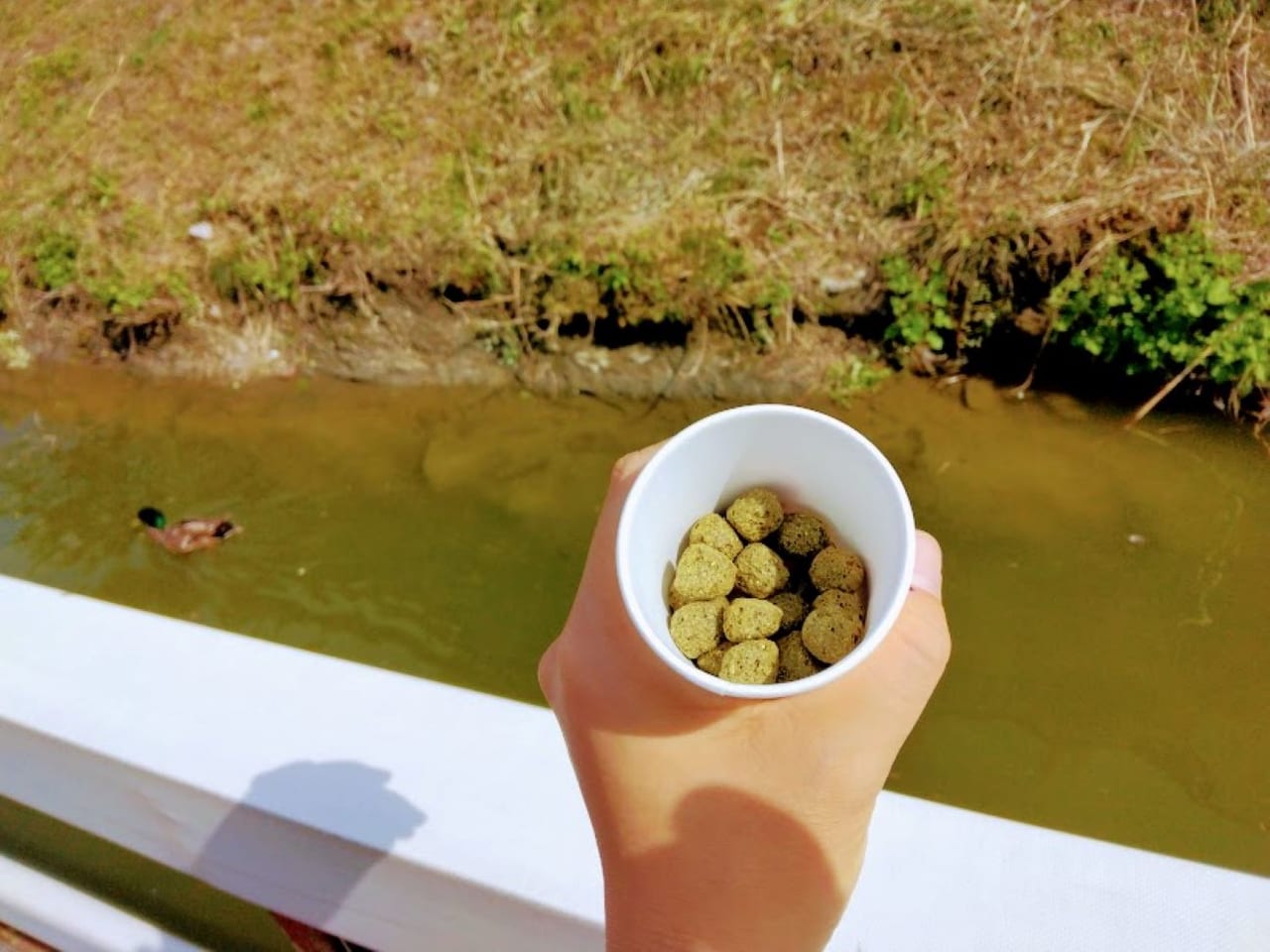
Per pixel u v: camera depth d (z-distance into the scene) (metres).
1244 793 0.78
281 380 1.20
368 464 1.12
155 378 1.22
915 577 0.28
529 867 0.32
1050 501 0.96
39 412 1.25
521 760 0.34
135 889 0.51
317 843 0.34
